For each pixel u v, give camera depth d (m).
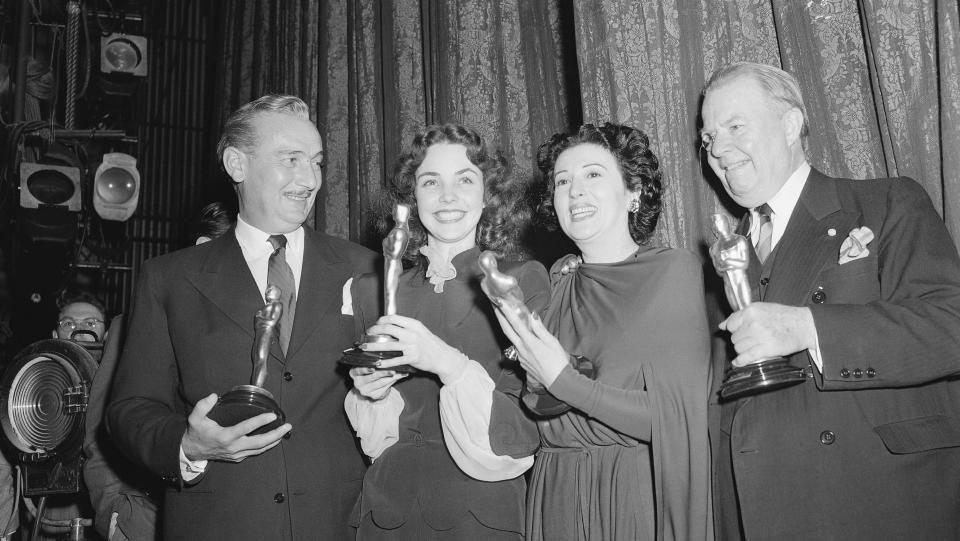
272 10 5.15
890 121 2.23
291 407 2.17
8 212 5.00
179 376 2.29
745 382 1.71
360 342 1.96
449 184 2.24
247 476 2.10
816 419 1.82
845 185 2.00
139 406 2.19
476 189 2.26
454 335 2.15
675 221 2.56
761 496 1.83
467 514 2.02
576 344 2.04
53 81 5.38
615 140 2.15
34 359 3.20
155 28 7.86
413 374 2.17
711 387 2.05
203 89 7.93
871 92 2.37
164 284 2.31
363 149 4.13
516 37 3.72
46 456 3.13
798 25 2.47
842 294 1.85
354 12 4.28
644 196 2.18
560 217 2.15
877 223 1.88
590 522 1.91
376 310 2.26
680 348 1.92
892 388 1.79
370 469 2.13
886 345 1.71
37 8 5.40
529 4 3.71
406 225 1.99
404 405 2.14
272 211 2.34
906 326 1.71
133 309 2.33
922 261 1.78
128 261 7.43
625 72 2.67
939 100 2.14
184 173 7.77
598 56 2.74
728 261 1.80
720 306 2.17
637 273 2.02
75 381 3.16
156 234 7.59
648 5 2.68
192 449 2.02
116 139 4.97
